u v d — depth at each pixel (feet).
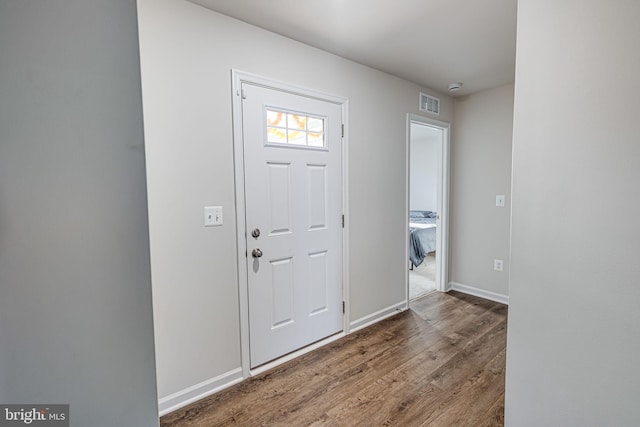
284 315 7.15
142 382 1.89
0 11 1.42
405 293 10.16
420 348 7.58
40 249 1.56
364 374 6.52
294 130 7.07
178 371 5.65
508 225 10.32
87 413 1.73
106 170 1.71
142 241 1.85
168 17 5.31
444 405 5.56
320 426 5.11
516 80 3.92
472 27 6.47
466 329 8.62
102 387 1.76
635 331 3.19
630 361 3.23
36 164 1.53
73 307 1.66
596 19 3.28
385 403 5.63
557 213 3.66
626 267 3.22
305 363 6.96
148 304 1.90
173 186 5.48
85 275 1.68
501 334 8.28
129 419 1.85
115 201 1.74
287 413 5.42
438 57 7.94
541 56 3.69
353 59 8.00
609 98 3.24
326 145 7.69
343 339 8.10
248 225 6.42
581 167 3.46
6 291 1.50
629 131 3.14
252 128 6.38
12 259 1.50
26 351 1.56
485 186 10.80
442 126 10.97
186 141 5.57
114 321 1.78
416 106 10.00
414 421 5.18
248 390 6.07
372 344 7.81
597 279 3.41
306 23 6.26
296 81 6.99
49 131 1.55
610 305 3.34
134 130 1.79
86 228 1.67
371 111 8.66
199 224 5.78
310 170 7.45
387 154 9.23
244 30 6.16
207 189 5.84
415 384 6.16
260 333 6.75
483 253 11.03
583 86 3.40
